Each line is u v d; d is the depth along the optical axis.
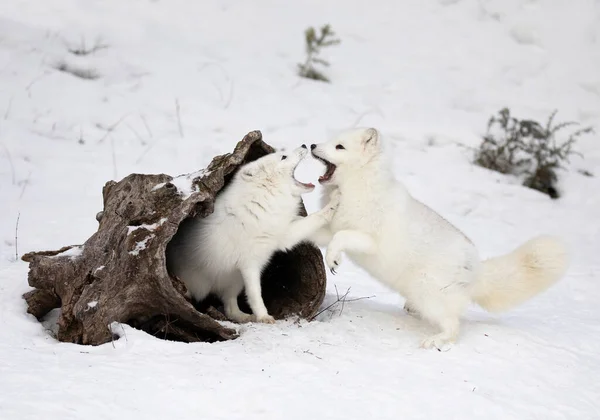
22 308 16.88
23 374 13.05
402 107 36.53
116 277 15.36
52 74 34.06
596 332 18.22
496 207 30.52
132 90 34.59
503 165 33.56
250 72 37.41
